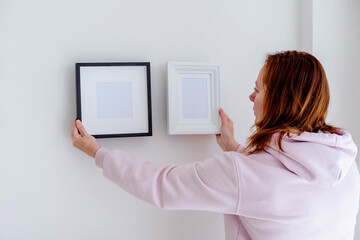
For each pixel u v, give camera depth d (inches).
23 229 44.8
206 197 31.2
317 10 49.9
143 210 48.1
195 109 47.3
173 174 33.3
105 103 45.2
